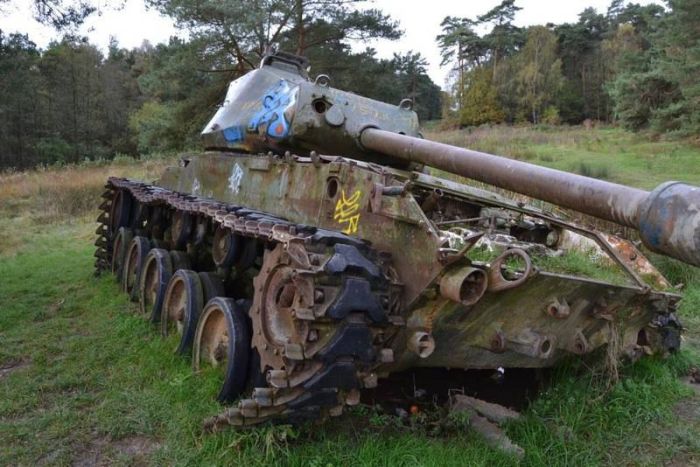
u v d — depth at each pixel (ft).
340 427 15.28
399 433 15.23
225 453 13.64
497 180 13.92
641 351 19.52
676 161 68.03
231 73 86.84
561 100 165.37
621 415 17.38
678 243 8.82
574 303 15.42
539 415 16.80
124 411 16.58
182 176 28.58
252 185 20.51
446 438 15.37
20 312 27.25
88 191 71.61
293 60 27.12
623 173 60.70
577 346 16.53
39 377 19.26
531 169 13.00
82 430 15.65
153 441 15.14
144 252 26.78
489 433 15.16
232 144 24.34
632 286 16.25
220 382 16.98
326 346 12.17
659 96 103.76
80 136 175.32
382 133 19.61
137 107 188.34
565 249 18.84
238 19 77.15
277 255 13.88
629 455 15.52
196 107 88.74
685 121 90.22
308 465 13.44
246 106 24.14
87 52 179.11
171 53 86.74
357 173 15.15
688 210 8.74
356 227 14.74
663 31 107.65
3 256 45.57
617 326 17.54
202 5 77.05
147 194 27.53
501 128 128.57
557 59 175.22
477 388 19.51
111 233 34.88
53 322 25.41
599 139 93.76
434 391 18.99
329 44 88.53
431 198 17.89
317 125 20.36
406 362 14.46
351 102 21.81
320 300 12.10
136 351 21.06
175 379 17.89
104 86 182.29
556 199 12.12
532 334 15.14
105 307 27.32
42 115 166.50
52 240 51.98
